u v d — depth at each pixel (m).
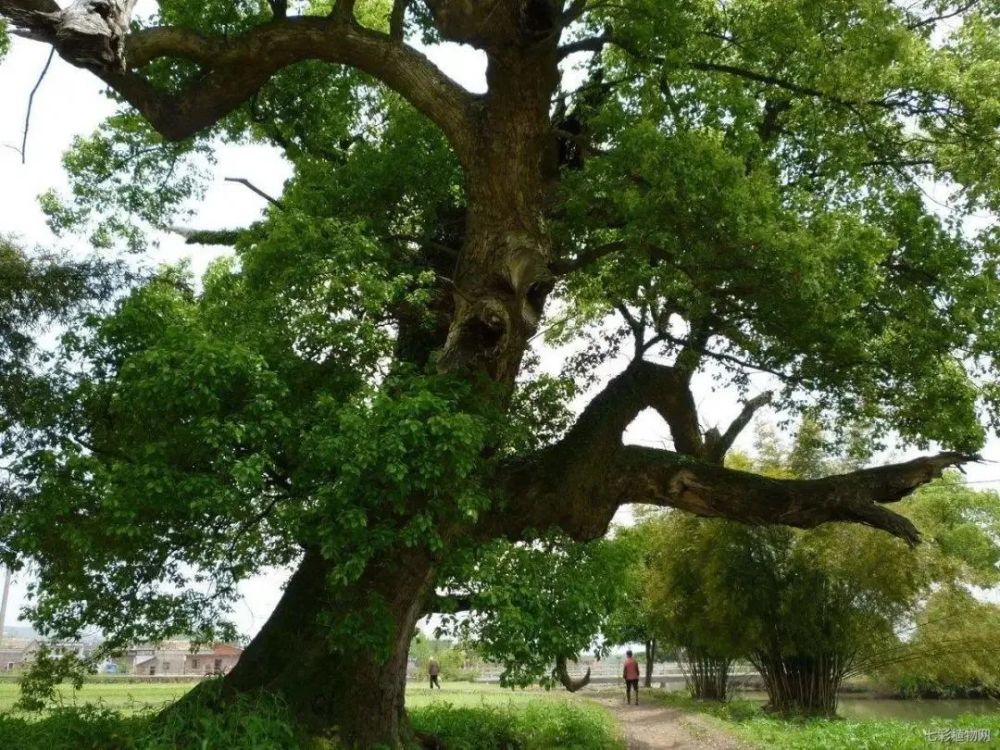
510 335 10.37
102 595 9.77
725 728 18.48
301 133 14.36
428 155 12.45
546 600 9.60
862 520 11.81
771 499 11.81
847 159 11.81
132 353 9.27
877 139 12.31
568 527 11.58
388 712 10.55
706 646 25.59
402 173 12.26
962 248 11.16
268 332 9.26
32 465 10.12
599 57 12.97
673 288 10.48
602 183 10.49
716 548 22.73
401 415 8.32
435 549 8.66
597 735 14.85
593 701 26.44
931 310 11.16
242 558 10.51
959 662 21.09
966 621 21.23
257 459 8.25
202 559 9.77
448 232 13.34
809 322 10.38
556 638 9.24
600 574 10.70
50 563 10.18
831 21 10.83
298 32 11.05
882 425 12.96
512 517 11.34
